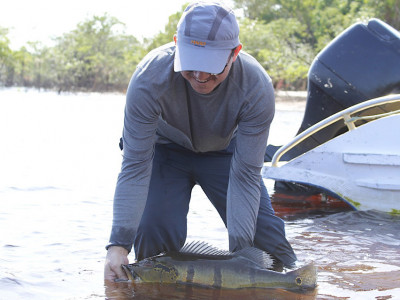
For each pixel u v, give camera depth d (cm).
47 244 463
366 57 673
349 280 376
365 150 612
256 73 321
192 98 328
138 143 331
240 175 349
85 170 898
